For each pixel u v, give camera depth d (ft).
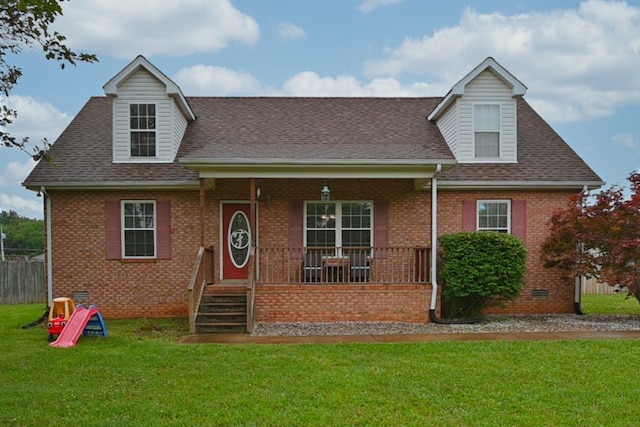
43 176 39.40
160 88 41.81
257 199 41.42
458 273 36.09
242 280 41.11
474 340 28.71
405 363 22.77
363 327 34.14
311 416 15.98
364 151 37.17
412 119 48.93
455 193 41.98
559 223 38.58
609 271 35.81
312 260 41.14
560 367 21.98
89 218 40.42
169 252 40.75
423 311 36.73
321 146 39.42
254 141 43.55
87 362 23.25
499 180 41.11
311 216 41.98
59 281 40.24
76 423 15.44
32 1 19.74
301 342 28.40
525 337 29.71
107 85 40.93
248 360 23.49
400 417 15.96
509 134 43.16
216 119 47.93
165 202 40.81
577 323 35.86
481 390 18.70
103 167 40.83
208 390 18.78
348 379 20.03
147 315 40.47
